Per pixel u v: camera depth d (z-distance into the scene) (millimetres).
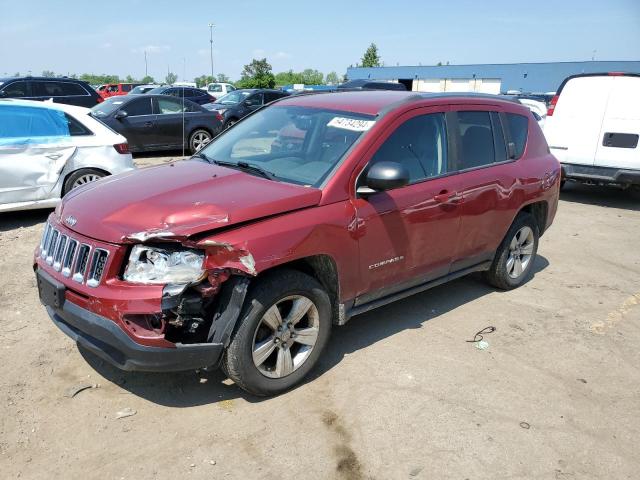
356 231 3760
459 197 4539
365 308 4129
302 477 2945
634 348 4586
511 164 5215
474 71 55906
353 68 65562
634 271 6531
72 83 15352
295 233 3395
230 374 3418
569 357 4379
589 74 9664
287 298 3506
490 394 3789
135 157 14109
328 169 3811
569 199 10648
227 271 3152
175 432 3256
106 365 3914
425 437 3305
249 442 3195
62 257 3404
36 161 7168
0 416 3307
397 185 3670
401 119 4172
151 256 3090
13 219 7648
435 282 4719
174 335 3311
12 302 4844
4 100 7137
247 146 4434
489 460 3139
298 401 3604
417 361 4172
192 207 3244
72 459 3010
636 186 9656
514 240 5500
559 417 3580
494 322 4941
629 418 3621
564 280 6137
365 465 3055
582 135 9703
